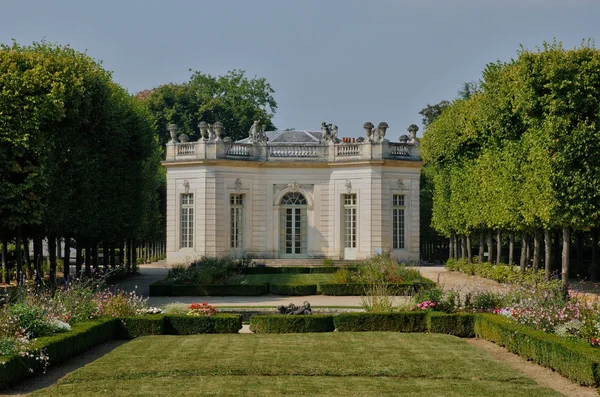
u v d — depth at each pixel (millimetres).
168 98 82562
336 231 51031
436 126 50469
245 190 50844
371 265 39125
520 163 35469
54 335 18953
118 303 23906
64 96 31203
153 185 61750
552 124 31516
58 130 32094
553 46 33438
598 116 31266
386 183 49938
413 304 25016
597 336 17328
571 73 31766
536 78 32688
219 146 49844
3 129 29797
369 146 49938
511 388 15617
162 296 35312
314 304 31312
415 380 16359
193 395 14930
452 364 17844
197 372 16984
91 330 20703
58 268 52562
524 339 19250
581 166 31406
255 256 51094
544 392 15258
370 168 49688
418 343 20828
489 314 22828
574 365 16438
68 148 32656
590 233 50781
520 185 35469
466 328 23172
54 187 32312
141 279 47156
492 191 39219
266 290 36281
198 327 23453
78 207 35438
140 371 16984
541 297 21547
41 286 32812
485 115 38938
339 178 50938
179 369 17188
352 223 50906
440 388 15586
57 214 32688
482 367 17516
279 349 19797
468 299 24906
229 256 47469
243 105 85562
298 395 14969
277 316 23797
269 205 51375
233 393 15086
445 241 71125
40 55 32312
